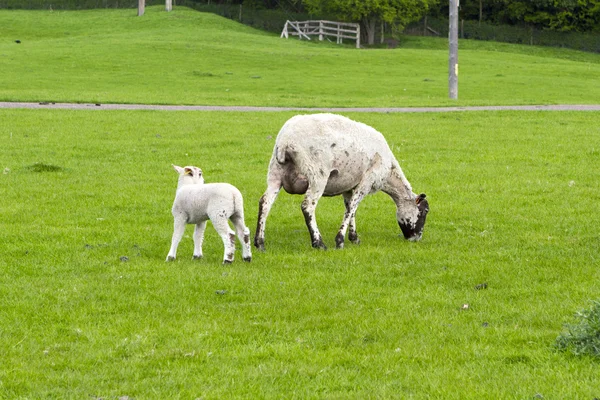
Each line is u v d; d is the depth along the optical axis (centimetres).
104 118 2856
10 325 920
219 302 1021
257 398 739
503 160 2216
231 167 2078
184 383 771
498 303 1019
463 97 3991
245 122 2842
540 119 3045
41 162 2073
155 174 1975
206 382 776
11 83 4072
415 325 934
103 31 7544
